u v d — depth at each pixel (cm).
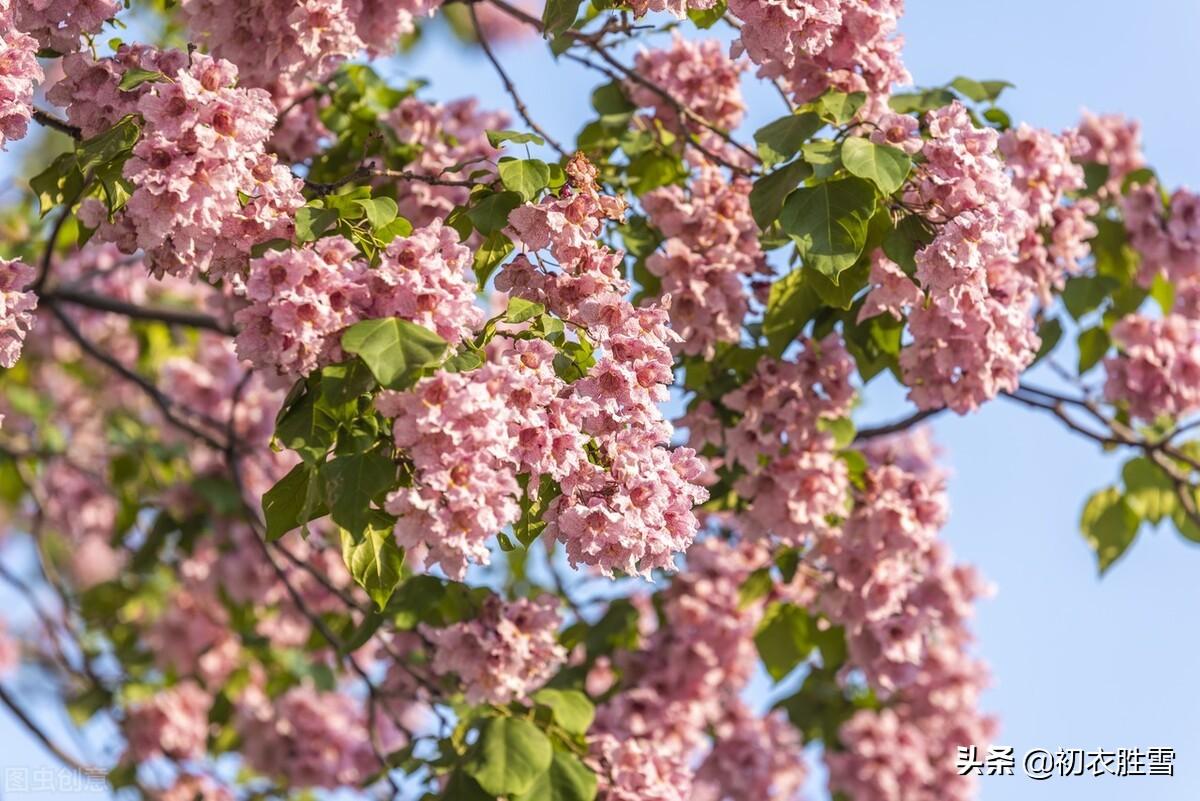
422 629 556
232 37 453
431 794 489
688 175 571
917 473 654
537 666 489
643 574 380
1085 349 618
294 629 784
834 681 741
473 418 348
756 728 691
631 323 389
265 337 365
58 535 915
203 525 764
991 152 441
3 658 871
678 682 631
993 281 477
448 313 360
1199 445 650
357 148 577
